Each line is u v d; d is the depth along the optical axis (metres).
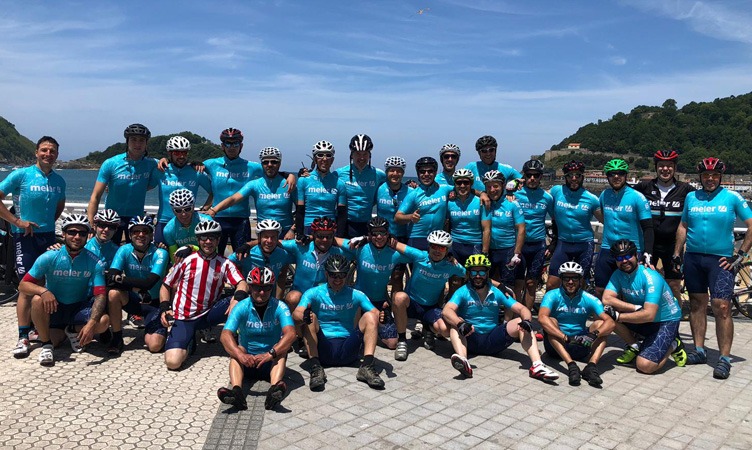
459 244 6.86
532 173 6.86
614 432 4.01
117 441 3.69
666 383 5.15
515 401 4.61
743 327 7.28
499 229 6.76
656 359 5.40
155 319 5.79
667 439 3.91
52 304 5.27
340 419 4.16
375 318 5.30
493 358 5.89
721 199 5.71
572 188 6.71
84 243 5.45
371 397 4.65
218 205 6.74
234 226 7.10
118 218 5.97
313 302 5.44
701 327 5.92
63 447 3.58
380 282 6.12
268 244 5.86
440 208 6.77
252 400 4.49
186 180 6.96
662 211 6.58
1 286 8.00
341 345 5.38
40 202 6.53
